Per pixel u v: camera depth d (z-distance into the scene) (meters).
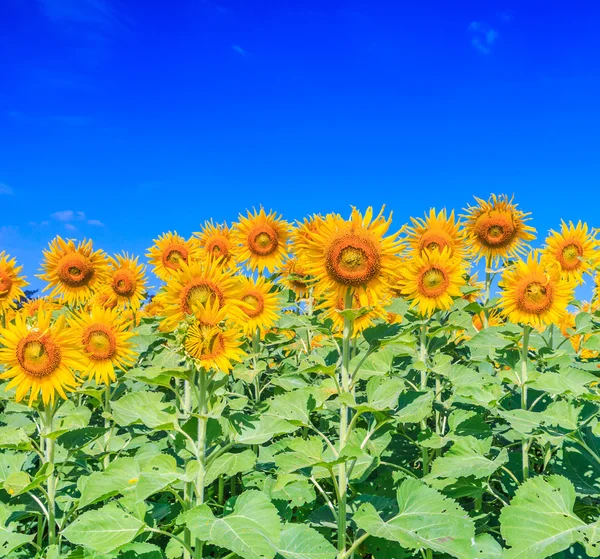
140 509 1.19
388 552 1.34
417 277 1.72
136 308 2.46
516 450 1.70
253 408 1.83
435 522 1.15
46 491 1.39
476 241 2.32
